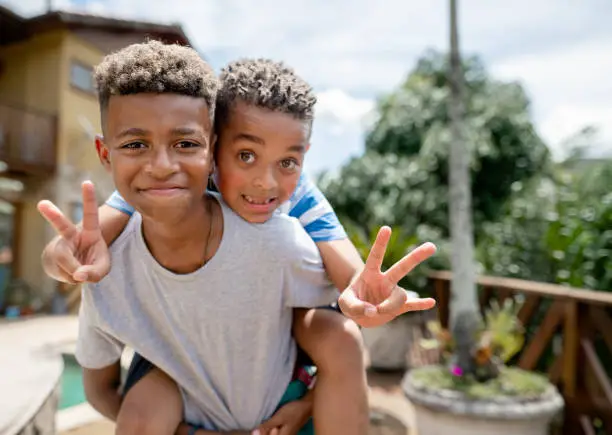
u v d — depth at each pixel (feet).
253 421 4.31
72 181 39.58
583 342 13.15
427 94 36.24
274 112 3.55
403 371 21.90
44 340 25.55
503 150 33.53
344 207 34.88
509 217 19.47
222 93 3.62
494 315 15.21
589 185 17.43
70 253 3.29
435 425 12.50
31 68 40.14
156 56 3.22
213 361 4.04
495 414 11.68
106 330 3.97
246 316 3.96
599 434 13.74
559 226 16.22
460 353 13.66
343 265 4.14
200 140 3.27
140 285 3.87
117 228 3.84
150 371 4.28
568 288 13.93
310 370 4.73
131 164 3.18
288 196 3.84
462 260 14.25
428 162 31.94
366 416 4.14
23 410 8.02
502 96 34.83
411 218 31.42
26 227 39.68
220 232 3.81
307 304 4.23
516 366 15.42
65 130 39.58
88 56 41.86
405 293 3.25
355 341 4.16
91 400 4.63
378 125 38.17
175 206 3.22
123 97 3.17
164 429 3.97
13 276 39.68
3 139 35.94
